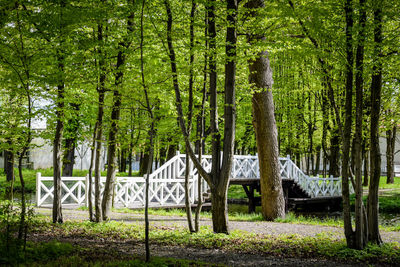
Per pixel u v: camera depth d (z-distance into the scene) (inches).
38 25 295.1
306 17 305.3
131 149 856.3
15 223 239.9
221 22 324.8
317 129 992.2
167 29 320.2
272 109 540.7
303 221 500.4
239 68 468.4
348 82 301.7
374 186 315.9
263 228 416.5
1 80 320.2
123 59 359.3
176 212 565.9
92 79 347.3
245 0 429.4
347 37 284.7
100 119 381.4
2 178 1037.2
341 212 762.2
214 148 352.5
